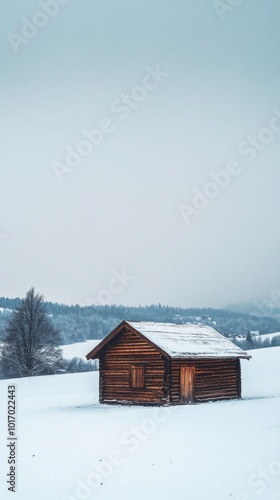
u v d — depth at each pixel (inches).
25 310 2817.4
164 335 1814.7
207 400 1808.6
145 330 1792.6
